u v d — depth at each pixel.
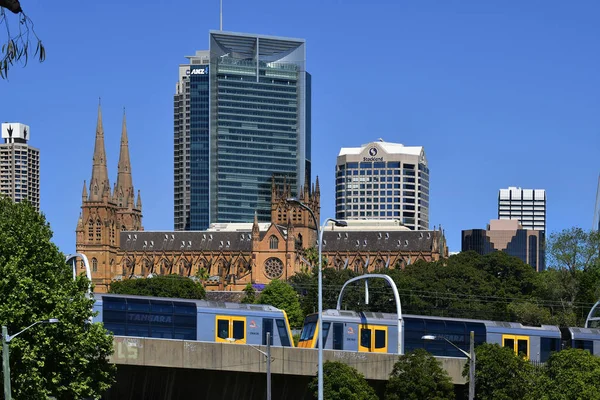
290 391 126.12
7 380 92.31
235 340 127.56
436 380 124.12
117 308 122.81
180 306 125.81
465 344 137.00
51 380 110.94
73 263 134.38
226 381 123.56
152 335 123.94
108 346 113.81
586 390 127.38
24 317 110.19
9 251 114.62
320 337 99.31
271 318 129.50
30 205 133.75
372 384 130.62
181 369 122.50
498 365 127.56
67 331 111.31
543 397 128.12
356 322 132.25
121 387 122.38
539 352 140.50
